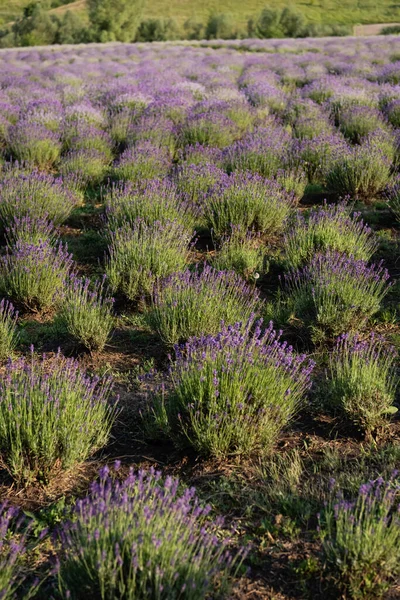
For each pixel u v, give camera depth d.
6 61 34.94
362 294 5.52
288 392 4.08
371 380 4.35
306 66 27.17
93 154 11.20
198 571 2.78
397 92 16.50
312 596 2.99
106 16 61.16
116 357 5.38
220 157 10.67
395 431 4.23
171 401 4.21
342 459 3.96
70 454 3.84
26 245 6.46
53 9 93.31
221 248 7.38
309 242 6.86
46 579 3.07
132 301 6.29
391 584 3.02
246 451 4.00
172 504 3.08
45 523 3.47
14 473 3.76
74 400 4.04
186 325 5.31
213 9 91.31
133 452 4.15
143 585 2.67
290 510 3.51
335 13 86.50
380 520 2.98
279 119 14.70
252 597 2.99
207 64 28.95
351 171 9.36
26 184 8.48
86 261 7.60
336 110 15.42
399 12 85.44
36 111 14.99
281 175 9.81
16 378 4.35
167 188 8.41
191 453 4.07
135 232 6.74
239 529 3.43
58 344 5.59
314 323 5.45
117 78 24.03
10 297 6.15
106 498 3.08
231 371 4.07
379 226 8.41
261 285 6.73
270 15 64.31
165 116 14.80
